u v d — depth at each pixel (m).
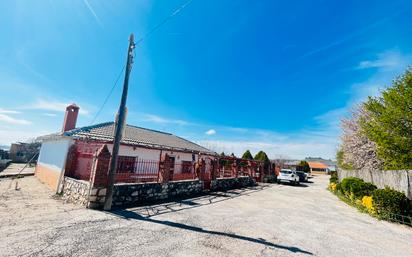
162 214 7.26
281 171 25.77
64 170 10.17
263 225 7.02
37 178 15.76
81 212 6.68
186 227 6.09
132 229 5.55
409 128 11.51
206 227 6.26
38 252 3.93
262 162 25.25
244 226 6.71
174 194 10.66
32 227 5.13
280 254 4.82
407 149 11.42
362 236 6.75
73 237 4.73
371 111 14.39
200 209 8.50
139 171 13.49
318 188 23.00
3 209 6.47
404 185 10.05
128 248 4.43
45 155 15.02
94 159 7.65
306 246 5.49
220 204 9.88
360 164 18.53
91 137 12.14
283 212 9.38
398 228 7.99
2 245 4.07
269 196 14.05
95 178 7.29
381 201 9.43
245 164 21.86
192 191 12.05
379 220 9.12
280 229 6.76
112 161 7.52
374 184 13.54
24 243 4.25
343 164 24.06
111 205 7.52
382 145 12.34
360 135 18.17
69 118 15.68
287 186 23.00
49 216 6.08
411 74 11.98
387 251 5.61
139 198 8.73
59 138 12.06
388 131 12.61
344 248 5.58
